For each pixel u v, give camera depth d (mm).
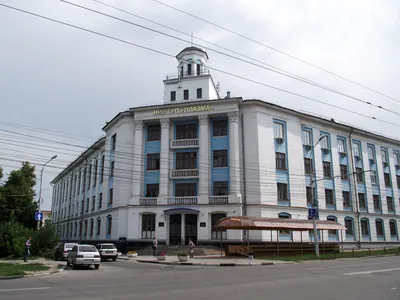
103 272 19359
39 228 32875
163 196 37562
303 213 39562
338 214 43875
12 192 51875
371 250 40062
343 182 45750
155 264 25750
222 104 38469
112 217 41000
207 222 35750
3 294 11133
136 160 39719
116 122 43875
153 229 37406
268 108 39719
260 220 30406
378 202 50125
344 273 17406
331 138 45875
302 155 41750
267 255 31109
